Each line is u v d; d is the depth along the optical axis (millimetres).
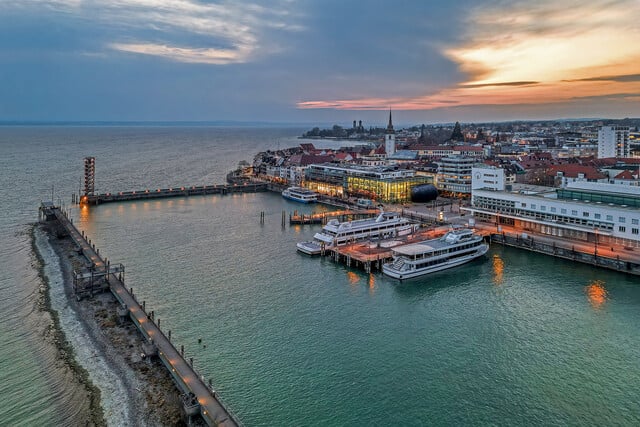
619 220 117250
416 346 74125
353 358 70438
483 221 154500
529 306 89500
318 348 73438
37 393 61000
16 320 81250
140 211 184500
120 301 87562
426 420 56594
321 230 154375
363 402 60000
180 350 71438
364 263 112250
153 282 101188
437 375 65938
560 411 58156
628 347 73188
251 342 75000
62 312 84375
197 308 87750
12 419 56156
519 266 114188
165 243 134375
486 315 85750
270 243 137000
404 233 143750
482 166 187625
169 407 57781
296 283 103000
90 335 75875
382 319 84312
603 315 84625
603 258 109562
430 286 101625
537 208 136875
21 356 69625
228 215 180125
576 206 126438
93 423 55188
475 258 119062
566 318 83750
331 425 55750
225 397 60594
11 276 103250
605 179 193000
